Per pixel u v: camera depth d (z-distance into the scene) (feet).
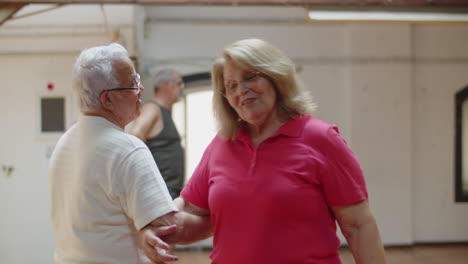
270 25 18.78
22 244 14.47
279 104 5.31
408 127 18.81
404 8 10.86
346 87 18.86
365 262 4.93
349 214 5.03
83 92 4.83
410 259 17.11
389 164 18.80
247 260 4.90
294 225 4.85
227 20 18.65
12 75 14.38
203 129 18.81
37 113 14.44
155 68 18.47
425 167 19.24
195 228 5.66
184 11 18.52
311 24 18.79
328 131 5.08
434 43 19.13
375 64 18.74
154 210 4.66
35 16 14.29
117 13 14.42
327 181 4.97
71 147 4.89
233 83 5.15
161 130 11.75
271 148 5.08
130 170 4.66
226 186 5.15
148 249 4.73
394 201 18.85
